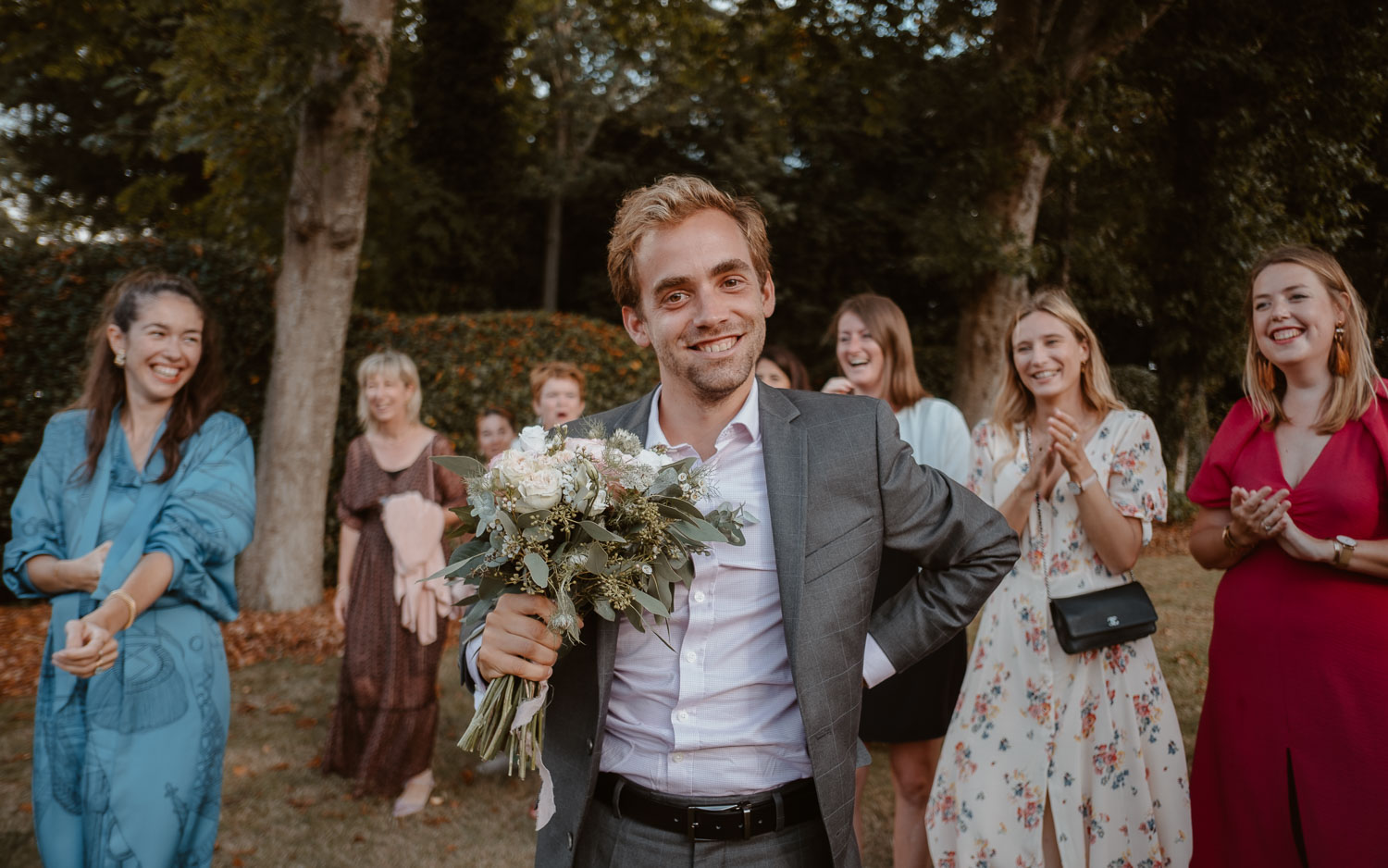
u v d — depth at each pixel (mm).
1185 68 9953
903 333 3492
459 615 3912
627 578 1432
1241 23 9891
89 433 2383
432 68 13906
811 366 16984
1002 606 2721
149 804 2238
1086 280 13898
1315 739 2309
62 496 2361
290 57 6129
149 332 2320
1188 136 10891
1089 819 2576
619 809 1581
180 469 2375
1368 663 2271
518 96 15305
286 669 5680
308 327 6973
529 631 1448
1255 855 2414
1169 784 2582
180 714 2301
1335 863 2242
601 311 17391
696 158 18266
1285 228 10820
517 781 4141
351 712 4031
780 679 1569
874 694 2939
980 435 3035
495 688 1483
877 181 17312
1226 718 2510
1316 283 2451
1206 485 2699
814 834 1564
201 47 7695
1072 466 2580
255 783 4027
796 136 16953
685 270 1569
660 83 17172
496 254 14547
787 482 1581
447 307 13828
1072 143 9102
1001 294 9914
